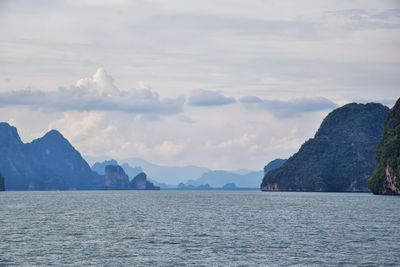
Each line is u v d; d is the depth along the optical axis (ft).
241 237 328.08
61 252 265.95
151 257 253.03
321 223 422.00
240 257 253.03
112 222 437.58
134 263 238.07
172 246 288.92
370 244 293.43
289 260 244.63
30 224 414.41
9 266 229.86
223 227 393.29
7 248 278.05
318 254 260.21
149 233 351.46
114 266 231.30
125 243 300.20
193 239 318.65
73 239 317.01
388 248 278.26
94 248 279.90
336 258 249.14
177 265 233.55
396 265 232.53
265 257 252.62
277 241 308.19
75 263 237.25
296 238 321.73
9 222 431.43
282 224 416.05
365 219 459.32
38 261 241.14
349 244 293.84
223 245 292.40
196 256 255.91
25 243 297.74
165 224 419.54
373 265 232.32
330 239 315.99
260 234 344.49
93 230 369.71
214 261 242.78
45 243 298.35
